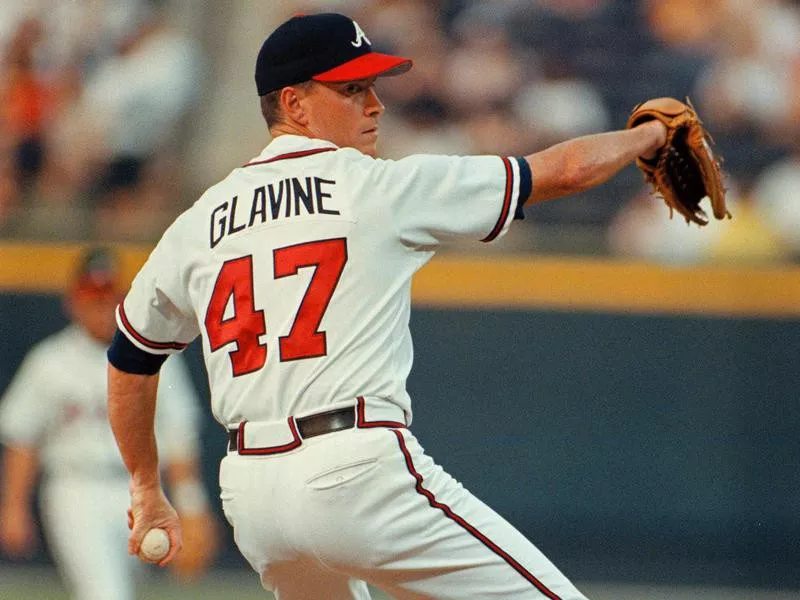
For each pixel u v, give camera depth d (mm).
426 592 12570
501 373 34719
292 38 13289
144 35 41406
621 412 34312
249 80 42625
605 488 34312
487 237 12922
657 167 13750
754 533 33844
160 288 13453
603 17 40938
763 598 33031
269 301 12625
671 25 40500
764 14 39938
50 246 36188
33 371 24453
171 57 40844
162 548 14078
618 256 35281
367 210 12633
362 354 12430
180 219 13578
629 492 34250
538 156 12969
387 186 12711
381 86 40094
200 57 42438
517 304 34688
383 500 12180
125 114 39719
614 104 39906
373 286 12547
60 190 39344
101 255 24656
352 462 12148
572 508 34406
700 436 34062
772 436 33812
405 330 12867
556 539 34625
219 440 35156
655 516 34156
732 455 33938
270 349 12539
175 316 13656
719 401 34000
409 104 39969
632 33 40656
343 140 13484
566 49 40656
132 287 13734
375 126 13703
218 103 42031
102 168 39531
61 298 35938
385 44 40719
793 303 33781
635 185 37438
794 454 33719
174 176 39750
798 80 39125
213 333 12984
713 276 34000
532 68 40406
